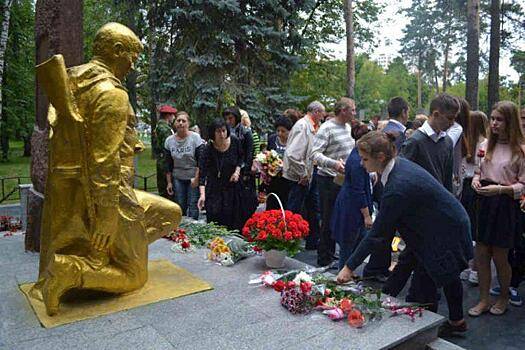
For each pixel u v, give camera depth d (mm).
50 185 3021
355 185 4012
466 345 3207
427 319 2877
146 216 3449
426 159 3438
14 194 10211
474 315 3682
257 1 11453
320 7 16906
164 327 2771
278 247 3785
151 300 3160
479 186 3654
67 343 2572
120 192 3131
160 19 11766
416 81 52625
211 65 11336
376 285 4211
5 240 5117
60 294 2900
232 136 5195
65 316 2900
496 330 3432
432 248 2891
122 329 2742
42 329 2744
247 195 5293
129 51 3123
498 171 3600
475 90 12695
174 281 3520
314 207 5609
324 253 4770
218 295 3285
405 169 2826
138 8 12234
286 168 5359
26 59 20969
